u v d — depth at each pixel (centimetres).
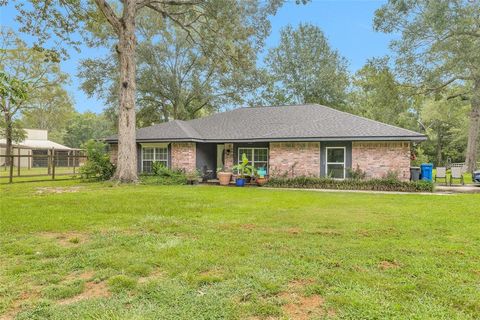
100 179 1877
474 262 407
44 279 357
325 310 286
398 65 2188
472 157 2470
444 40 2017
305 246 480
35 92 3256
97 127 6050
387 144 1472
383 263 407
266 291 324
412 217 723
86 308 289
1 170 2908
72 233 576
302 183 1546
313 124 1706
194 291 325
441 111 3259
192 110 3136
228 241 510
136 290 328
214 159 2030
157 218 705
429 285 335
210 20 2039
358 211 809
